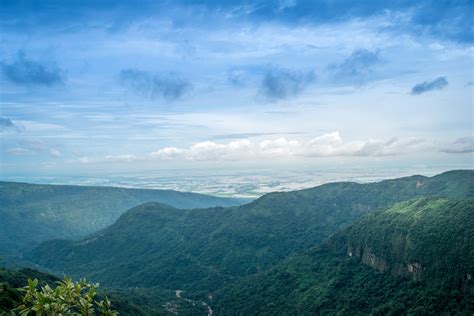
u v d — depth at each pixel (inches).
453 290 6569.9
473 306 6136.8
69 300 1339.8
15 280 5684.1
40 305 1293.1
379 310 7170.3
